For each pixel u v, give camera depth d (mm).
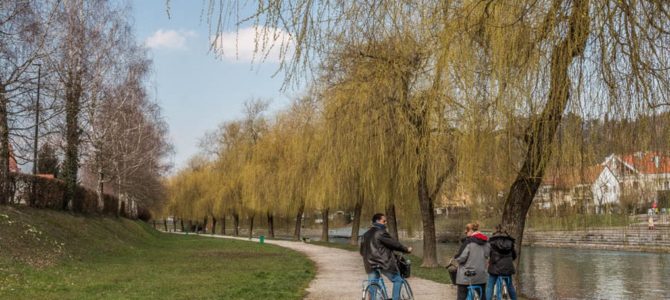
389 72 17391
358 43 9773
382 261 10281
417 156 18344
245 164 56875
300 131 35781
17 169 31125
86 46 29016
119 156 38844
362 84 18969
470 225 10898
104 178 40625
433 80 11422
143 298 12523
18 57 22000
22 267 16266
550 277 27719
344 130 20703
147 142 43625
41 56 22938
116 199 45969
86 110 29938
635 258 37312
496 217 19719
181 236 61438
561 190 10430
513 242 11211
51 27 24109
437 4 8992
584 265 33625
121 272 18891
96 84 30016
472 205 18453
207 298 12734
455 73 9422
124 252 28125
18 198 25953
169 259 26250
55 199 29609
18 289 13047
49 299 11906
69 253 21484
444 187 21688
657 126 7352
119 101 34344
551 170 9469
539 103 8266
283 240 53188
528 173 10320
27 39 22062
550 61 7871
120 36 34219
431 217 22438
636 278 27031
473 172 11414
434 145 16062
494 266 11070
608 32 6805
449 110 12445
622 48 6816
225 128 64000
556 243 49438
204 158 78188
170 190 78125
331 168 24781
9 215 21688
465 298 10539
